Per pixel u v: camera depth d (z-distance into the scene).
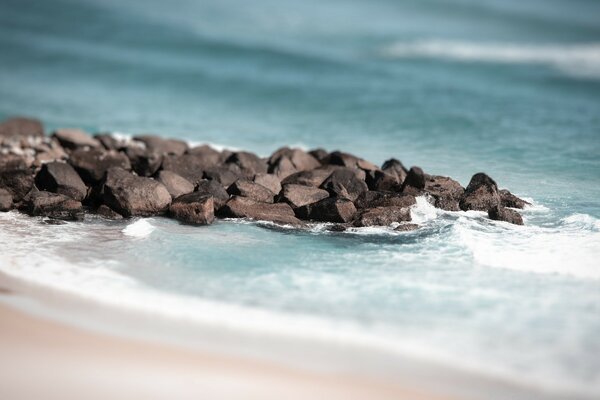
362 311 16.81
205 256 20.09
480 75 50.94
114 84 48.44
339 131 35.94
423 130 35.44
